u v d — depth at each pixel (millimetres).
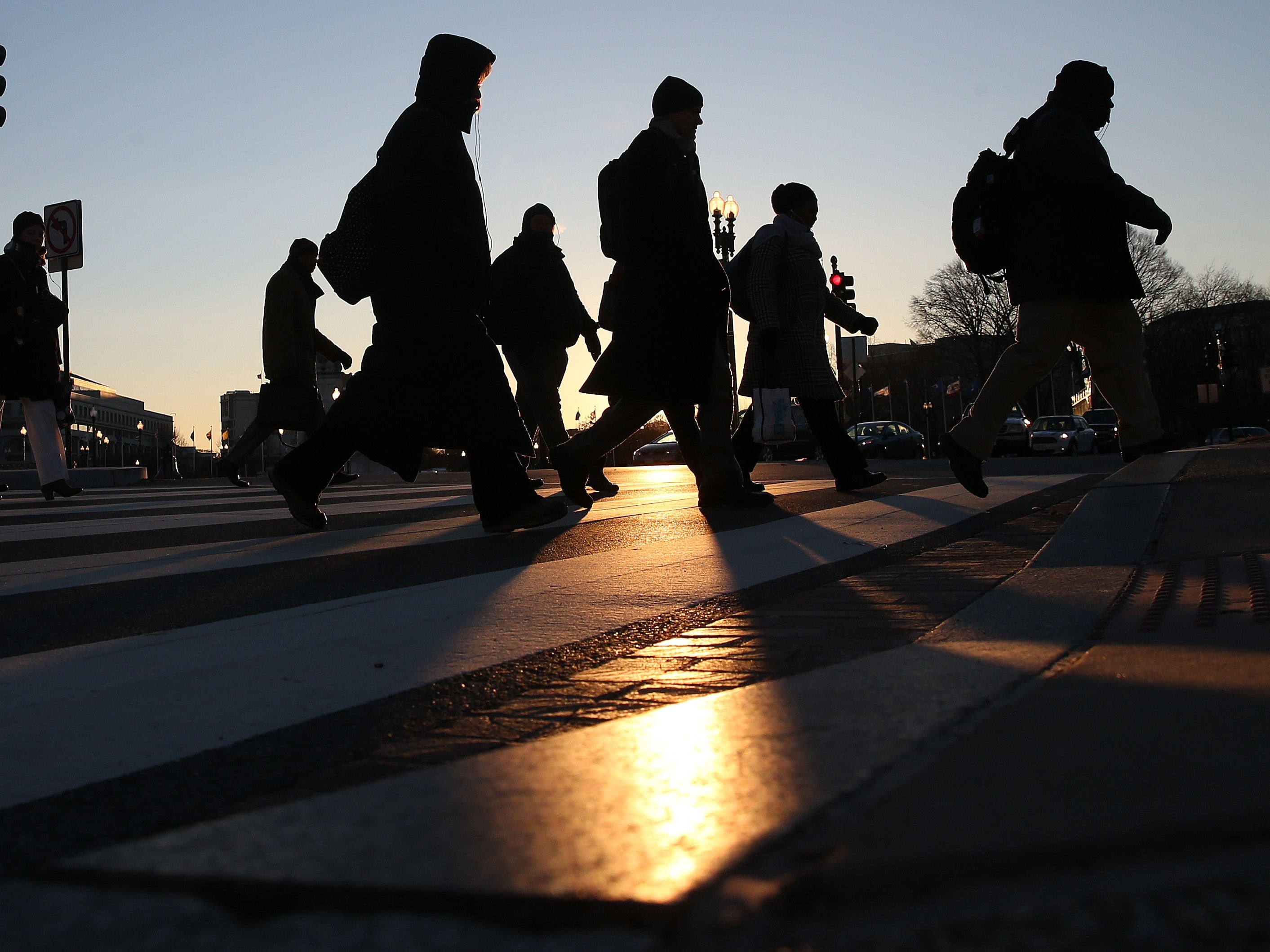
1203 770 1135
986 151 5707
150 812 1700
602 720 2037
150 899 1051
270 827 1219
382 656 2674
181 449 127375
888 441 37000
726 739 1532
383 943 925
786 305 7344
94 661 2703
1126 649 1952
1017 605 2770
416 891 1006
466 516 6539
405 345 5098
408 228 5016
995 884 907
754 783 1290
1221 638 1970
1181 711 1419
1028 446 42562
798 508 6398
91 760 1956
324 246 5086
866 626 2789
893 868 936
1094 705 1504
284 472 5434
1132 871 910
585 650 2680
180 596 3707
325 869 1079
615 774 1381
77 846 1573
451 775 1411
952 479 8938
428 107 5129
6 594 3809
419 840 1153
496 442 5211
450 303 5105
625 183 5820
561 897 966
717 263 6090
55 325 9172
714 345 6051
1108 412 49312
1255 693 1493
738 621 2951
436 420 5129
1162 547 3543
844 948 835
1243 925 820
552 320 7969
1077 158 5391
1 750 2023
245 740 2039
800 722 1615
